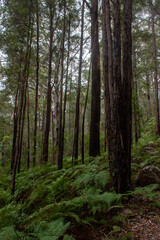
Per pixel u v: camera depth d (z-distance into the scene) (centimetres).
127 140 321
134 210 271
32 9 589
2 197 433
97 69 729
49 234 205
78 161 650
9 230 214
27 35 594
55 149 951
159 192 281
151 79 2006
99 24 749
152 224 232
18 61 736
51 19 772
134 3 852
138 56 1412
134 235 216
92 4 694
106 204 279
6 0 562
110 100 342
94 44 723
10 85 903
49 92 855
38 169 652
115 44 331
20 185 491
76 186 353
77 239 229
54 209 277
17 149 495
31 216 275
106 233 234
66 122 2230
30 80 1112
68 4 633
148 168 352
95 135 698
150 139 967
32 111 1467
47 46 1152
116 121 324
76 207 287
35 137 819
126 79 329
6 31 561
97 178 330
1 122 1147
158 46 1501
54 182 403
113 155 330
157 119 1125
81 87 658
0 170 922
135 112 855
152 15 1123
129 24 336
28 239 207
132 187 337
